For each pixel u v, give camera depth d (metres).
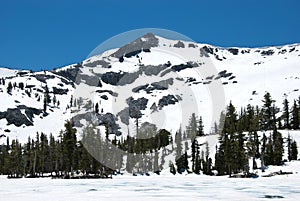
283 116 140.38
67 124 91.56
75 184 54.25
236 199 31.16
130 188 43.75
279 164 91.00
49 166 127.31
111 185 49.41
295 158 93.94
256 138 100.44
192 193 36.78
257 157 101.25
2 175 136.62
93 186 47.97
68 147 89.62
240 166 89.00
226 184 53.09
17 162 119.62
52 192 39.16
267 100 122.88
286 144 106.62
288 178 71.06
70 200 30.05
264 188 44.56
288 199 31.66
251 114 119.25
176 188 43.78
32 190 42.72
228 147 88.69
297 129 126.00
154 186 47.41
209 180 66.50
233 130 90.25
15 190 43.19
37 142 133.00
